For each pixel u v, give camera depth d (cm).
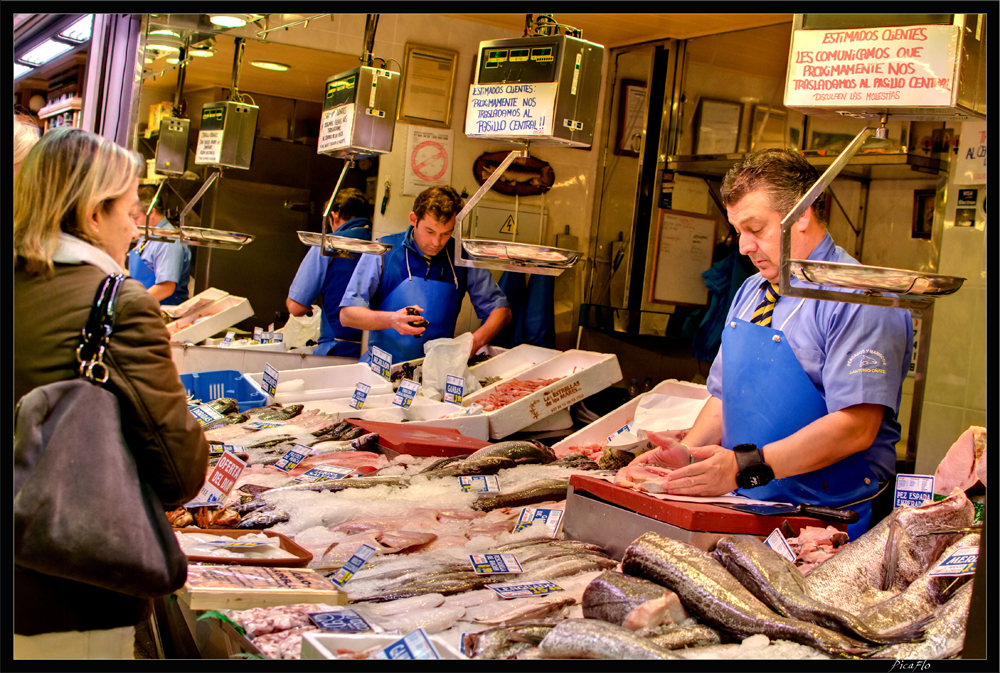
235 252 509
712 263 564
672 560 182
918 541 190
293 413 413
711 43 514
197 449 171
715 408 296
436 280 515
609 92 579
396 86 372
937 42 199
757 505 231
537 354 509
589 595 182
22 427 152
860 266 177
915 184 458
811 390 249
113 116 438
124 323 162
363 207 530
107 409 159
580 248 592
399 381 491
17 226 164
